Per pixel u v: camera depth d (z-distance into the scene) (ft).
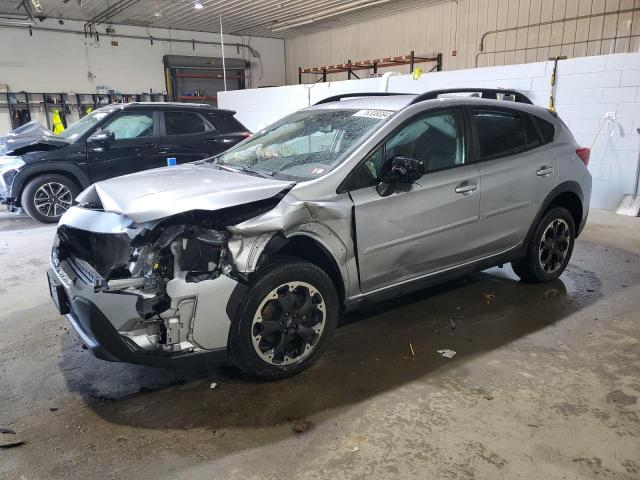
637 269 15.67
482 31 40.42
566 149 13.35
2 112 45.91
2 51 45.14
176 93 54.85
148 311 7.66
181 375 9.65
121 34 51.19
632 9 31.71
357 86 35.17
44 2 40.98
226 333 8.42
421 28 45.34
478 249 11.75
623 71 23.12
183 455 7.39
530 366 9.85
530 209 12.59
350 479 6.86
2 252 18.22
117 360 7.98
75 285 8.25
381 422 8.11
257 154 11.80
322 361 10.07
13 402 8.78
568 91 24.98
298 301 9.20
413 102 10.89
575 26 34.68
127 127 23.36
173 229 8.11
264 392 9.00
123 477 6.95
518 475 6.92
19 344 11.00
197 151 24.57
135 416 8.35
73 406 8.66
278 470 7.05
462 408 8.47
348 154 9.77
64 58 48.29
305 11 45.52
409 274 10.72
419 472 6.98
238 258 8.21
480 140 11.66
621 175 24.09
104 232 8.63
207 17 48.03
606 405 8.54
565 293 13.61
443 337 11.10
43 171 22.06
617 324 11.71
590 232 20.26
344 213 9.25
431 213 10.48
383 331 11.40
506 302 12.99
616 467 7.07
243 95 44.88
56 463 7.24
